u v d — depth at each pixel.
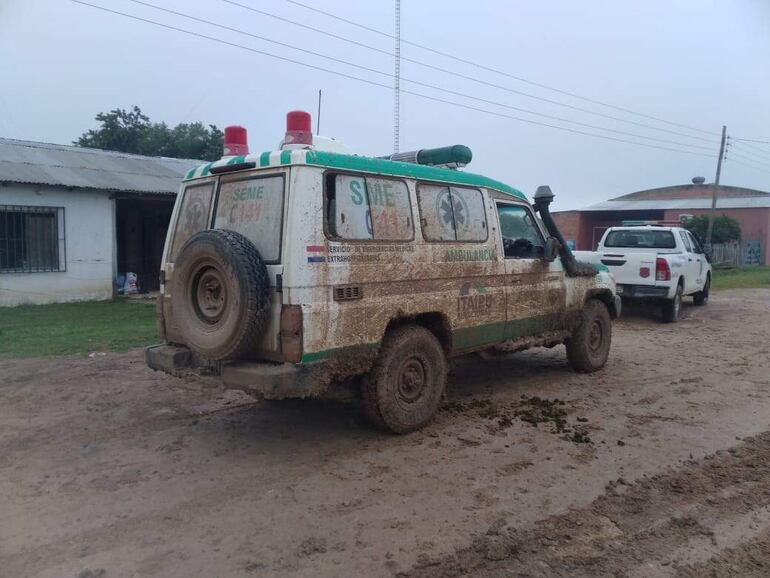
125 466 4.77
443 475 4.60
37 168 15.15
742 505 4.15
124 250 18.94
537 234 7.15
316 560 3.44
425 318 5.71
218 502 4.15
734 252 37.44
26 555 3.50
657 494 4.30
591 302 8.00
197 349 4.73
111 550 3.55
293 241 4.52
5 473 4.64
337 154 4.89
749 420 5.97
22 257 14.36
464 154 6.34
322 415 6.05
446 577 3.29
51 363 8.12
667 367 8.34
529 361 8.69
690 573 3.36
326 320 4.69
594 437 5.46
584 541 3.67
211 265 4.65
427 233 5.60
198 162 21.23
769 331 11.53
